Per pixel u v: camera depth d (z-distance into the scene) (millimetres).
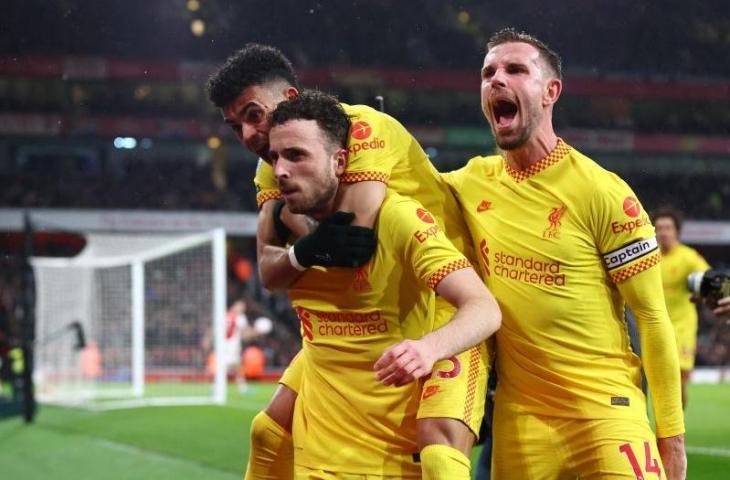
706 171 40844
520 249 4480
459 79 37062
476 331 3732
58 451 12742
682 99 36438
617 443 4371
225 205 36781
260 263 4332
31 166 39281
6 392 19875
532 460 4570
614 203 4348
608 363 4500
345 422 4281
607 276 4477
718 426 14367
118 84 36531
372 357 4184
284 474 4859
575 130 38000
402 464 4234
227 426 14930
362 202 4070
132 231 34438
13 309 24547
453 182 4785
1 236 33375
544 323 4469
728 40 35969
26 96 36062
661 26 35156
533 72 4387
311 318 4301
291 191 3912
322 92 4117
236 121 4445
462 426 4219
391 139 4340
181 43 36156
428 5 36469
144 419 16016
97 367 21781
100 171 39344
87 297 21641
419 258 3955
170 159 39469
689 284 6062
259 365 27203
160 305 24125
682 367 11039
